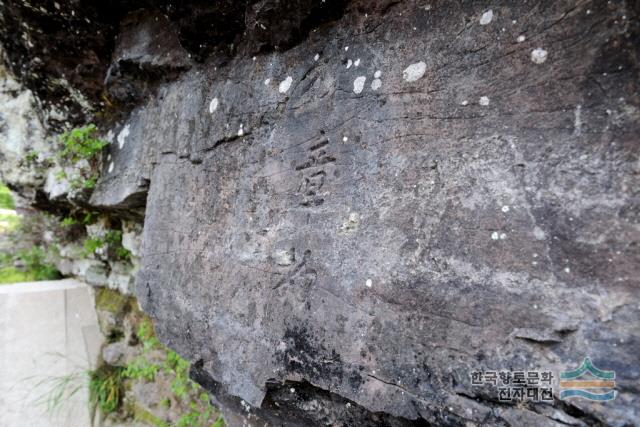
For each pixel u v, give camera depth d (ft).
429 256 3.36
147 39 6.70
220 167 5.55
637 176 2.54
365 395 3.66
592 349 2.59
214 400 6.15
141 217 8.95
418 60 3.62
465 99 3.30
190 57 6.14
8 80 9.22
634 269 2.51
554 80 2.88
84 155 8.83
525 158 2.96
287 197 4.61
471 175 3.21
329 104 4.26
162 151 6.67
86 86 8.32
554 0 2.90
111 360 10.24
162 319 6.31
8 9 7.23
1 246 13.84
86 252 11.58
